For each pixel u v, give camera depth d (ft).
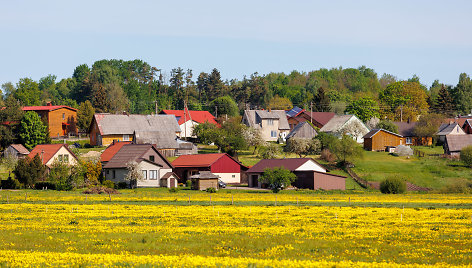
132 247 122.83
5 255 111.24
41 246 124.77
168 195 287.89
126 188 351.05
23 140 473.26
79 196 274.77
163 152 451.12
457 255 114.42
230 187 366.43
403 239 133.90
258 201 255.09
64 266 101.09
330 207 217.97
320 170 367.25
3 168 410.93
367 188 348.59
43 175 347.97
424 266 101.35
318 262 102.78
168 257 107.76
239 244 125.80
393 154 456.04
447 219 175.32
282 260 104.99
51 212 198.90
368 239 133.59
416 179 373.40
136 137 447.42
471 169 400.47
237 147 446.19
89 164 342.23
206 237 135.95
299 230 147.33
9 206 222.48
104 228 152.05
